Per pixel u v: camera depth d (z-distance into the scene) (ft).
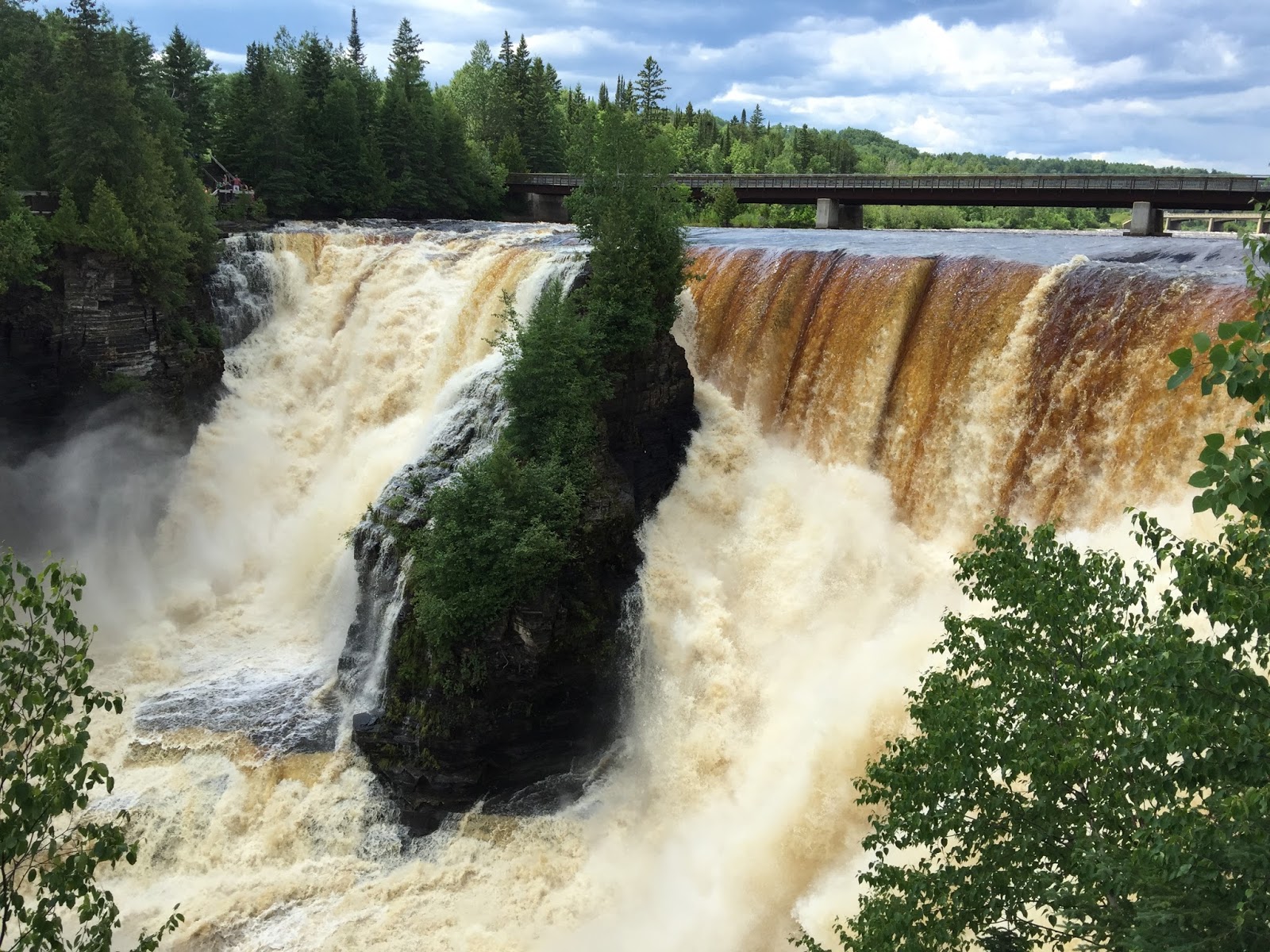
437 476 123.75
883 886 54.54
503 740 103.45
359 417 160.15
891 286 126.00
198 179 168.25
